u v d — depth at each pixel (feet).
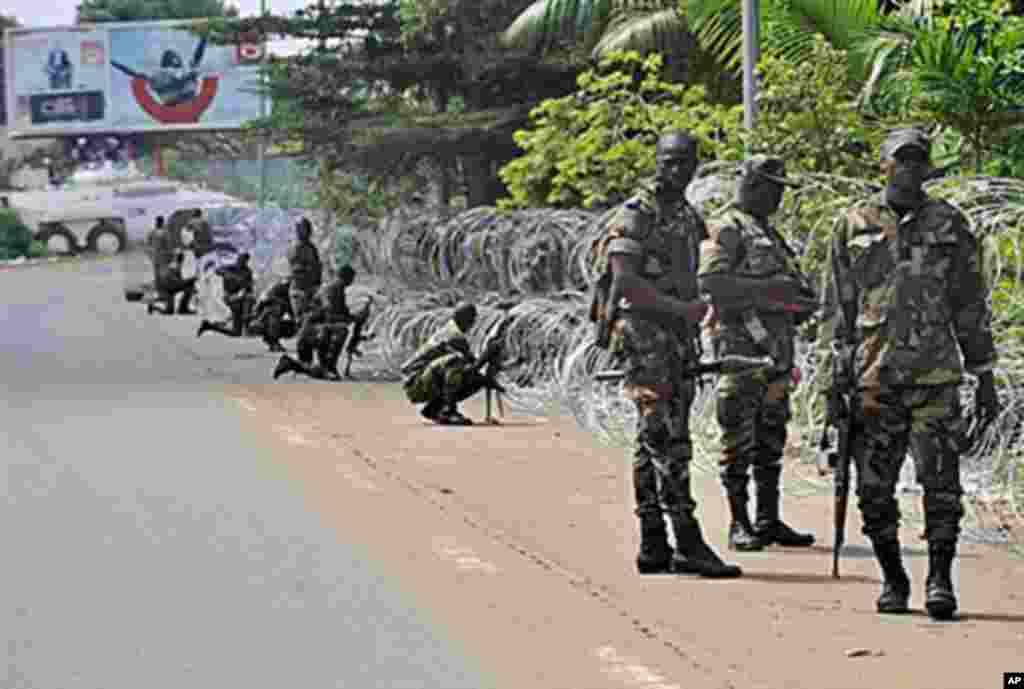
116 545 79.15
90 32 506.07
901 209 62.23
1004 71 104.27
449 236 151.23
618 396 111.96
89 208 474.90
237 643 61.98
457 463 102.94
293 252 179.83
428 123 206.18
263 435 116.98
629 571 72.13
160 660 59.88
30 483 96.84
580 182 139.74
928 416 61.98
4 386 152.76
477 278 149.69
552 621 64.03
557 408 125.70
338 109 221.05
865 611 64.23
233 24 225.15
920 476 62.59
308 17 219.61
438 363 120.78
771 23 129.90
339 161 222.89
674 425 70.28
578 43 187.21
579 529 81.61
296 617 65.51
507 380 132.26
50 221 474.08
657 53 160.66
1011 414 79.20
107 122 508.53
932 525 62.54
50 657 60.44
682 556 70.69
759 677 55.98
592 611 65.36
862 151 118.21
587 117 141.18
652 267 69.56
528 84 208.03
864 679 55.42
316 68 219.20
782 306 74.33
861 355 62.44
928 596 62.64
